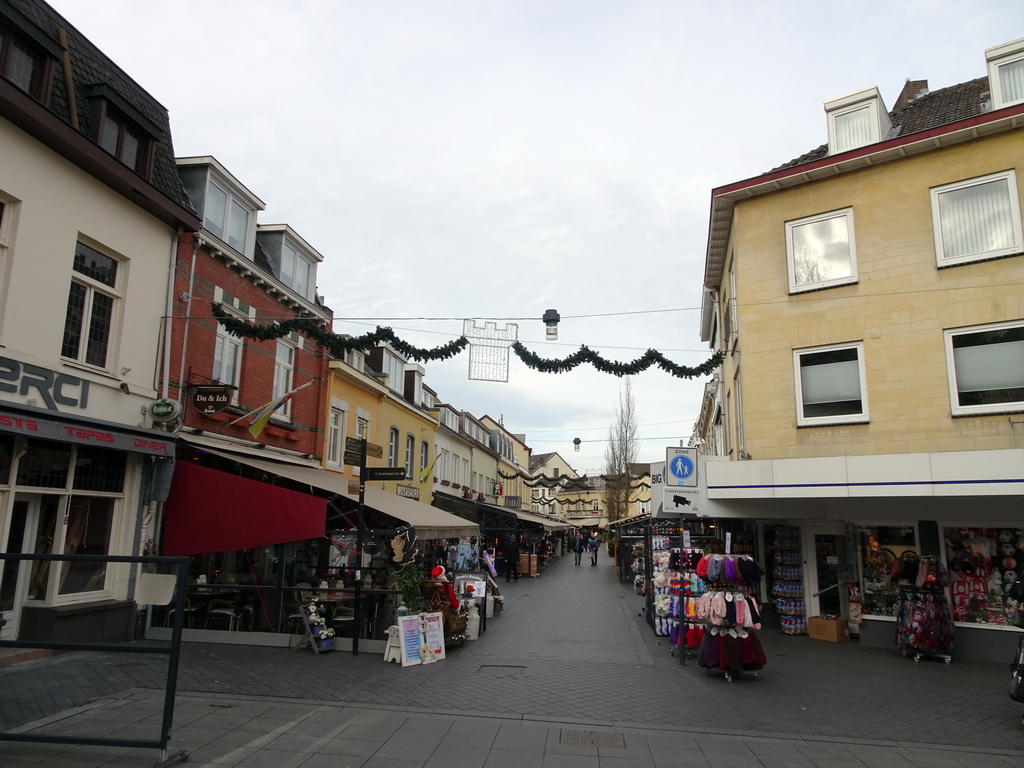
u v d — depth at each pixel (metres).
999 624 11.18
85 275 10.11
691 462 11.45
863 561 12.83
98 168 9.97
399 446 24.67
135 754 5.63
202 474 11.06
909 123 14.30
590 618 15.54
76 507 9.82
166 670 5.79
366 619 11.11
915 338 11.91
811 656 11.27
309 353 17.12
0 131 8.63
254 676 8.65
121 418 10.40
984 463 10.70
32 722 5.65
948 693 8.80
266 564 13.87
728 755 6.13
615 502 45.88
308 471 15.11
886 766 5.96
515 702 7.82
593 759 5.91
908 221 12.25
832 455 12.34
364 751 5.95
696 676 9.51
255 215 14.55
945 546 11.95
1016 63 12.25
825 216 13.09
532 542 32.50
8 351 8.58
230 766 5.50
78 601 8.26
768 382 13.14
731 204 14.37
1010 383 11.15
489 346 10.45
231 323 10.45
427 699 7.82
